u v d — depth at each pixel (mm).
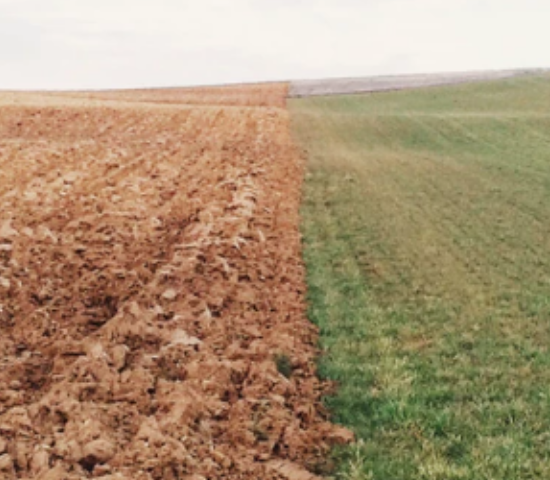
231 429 7477
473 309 11859
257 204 19203
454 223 19078
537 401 8320
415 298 12531
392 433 7633
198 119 43562
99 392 7984
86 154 27688
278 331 10484
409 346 10211
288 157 30094
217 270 12859
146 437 6879
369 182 25453
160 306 11102
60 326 10680
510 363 9516
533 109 54875
